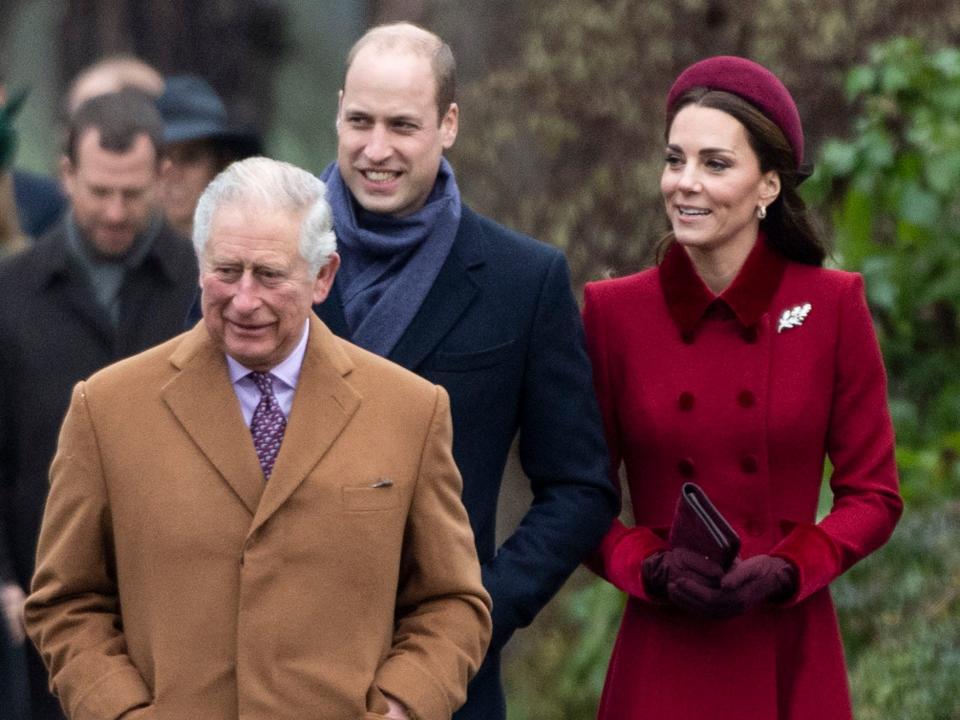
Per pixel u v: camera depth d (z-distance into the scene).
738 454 17.67
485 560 17.77
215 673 14.97
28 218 30.23
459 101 31.03
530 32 30.77
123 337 22.03
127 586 15.21
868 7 29.59
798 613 17.78
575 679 28.73
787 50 29.73
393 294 17.45
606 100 30.31
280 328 14.77
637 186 30.08
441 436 15.56
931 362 28.42
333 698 14.96
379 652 15.27
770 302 17.80
